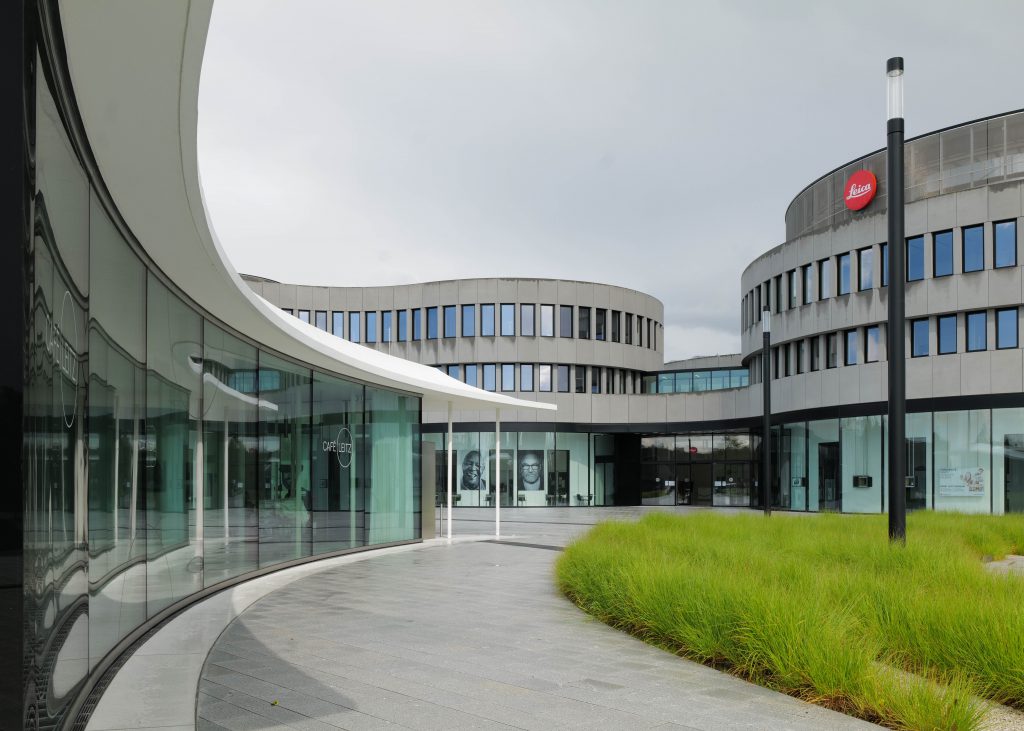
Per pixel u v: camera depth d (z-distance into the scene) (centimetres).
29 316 355
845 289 3725
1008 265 3200
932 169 3634
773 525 1817
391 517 2134
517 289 5053
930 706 586
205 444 1201
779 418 4128
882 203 3725
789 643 699
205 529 1212
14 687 341
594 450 5012
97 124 616
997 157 3491
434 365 5112
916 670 719
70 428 605
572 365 5038
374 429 2033
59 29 488
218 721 604
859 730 591
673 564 1052
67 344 593
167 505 1036
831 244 3778
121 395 840
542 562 1722
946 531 1781
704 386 5581
